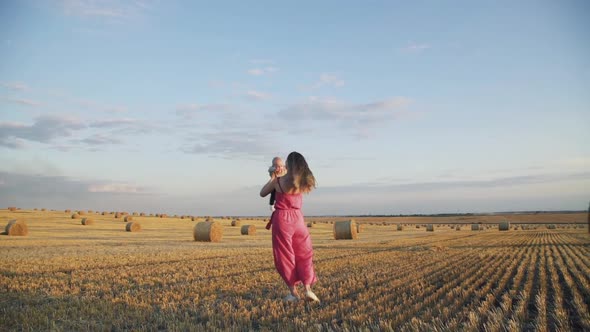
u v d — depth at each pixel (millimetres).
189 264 12820
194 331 5238
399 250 18844
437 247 19812
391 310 6191
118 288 8547
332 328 5324
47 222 46500
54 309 6438
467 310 6160
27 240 24156
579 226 67375
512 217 120562
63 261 13141
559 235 36250
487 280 9531
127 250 18125
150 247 20266
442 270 11250
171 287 8484
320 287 8422
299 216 6082
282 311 6297
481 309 6156
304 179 5965
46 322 5742
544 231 47094
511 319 5781
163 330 5527
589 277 10008
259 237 33281
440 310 6258
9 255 15109
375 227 69500
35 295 7648
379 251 18250
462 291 7828
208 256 15531
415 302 6941
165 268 11719
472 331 5023
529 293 8000
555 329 5441
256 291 8055
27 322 5746
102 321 5875
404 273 10656
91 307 6594
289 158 6055
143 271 11062
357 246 21938
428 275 10273
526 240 28078
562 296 7781
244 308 6465
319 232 45688
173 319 5875
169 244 23094
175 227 47938
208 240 26875
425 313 5895
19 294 7754
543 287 8711
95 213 70062
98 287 8484
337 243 24969
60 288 8414
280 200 6047
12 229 29172
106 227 43156
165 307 6598
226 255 16062
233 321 5770
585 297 7578
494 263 13141
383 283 9047
